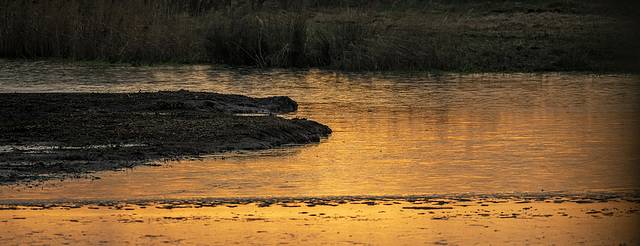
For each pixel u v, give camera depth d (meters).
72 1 38.97
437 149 16.83
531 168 14.83
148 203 11.95
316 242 9.84
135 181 13.43
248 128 17.81
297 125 18.58
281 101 23.12
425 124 20.39
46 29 38.94
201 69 34.84
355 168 14.77
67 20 38.94
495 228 10.48
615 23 41.50
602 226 10.60
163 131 17.52
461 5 48.50
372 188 13.08
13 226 10.55
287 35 36.84
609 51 36.75
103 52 37.91
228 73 33.25
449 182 13.59
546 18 44.72
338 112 22.55
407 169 14.73
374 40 35.75
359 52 35.16
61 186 13.01
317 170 14.53
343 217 11.09
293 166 14.86
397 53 34.97
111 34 38.06
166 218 11.02
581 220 10.91
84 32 38.50
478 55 36.38
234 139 16.98
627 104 24.28
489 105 24.09
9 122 18.33
